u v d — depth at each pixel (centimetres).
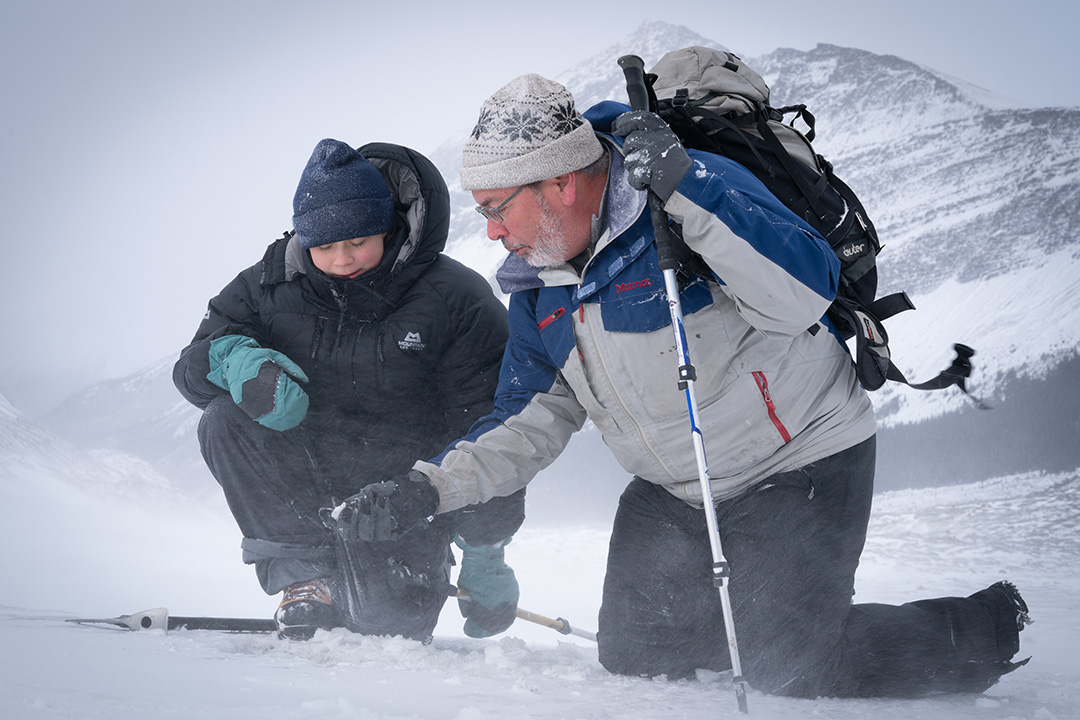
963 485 2023
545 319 245
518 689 196
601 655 253
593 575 1126
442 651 256
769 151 234
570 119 228
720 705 197
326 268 287
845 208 229
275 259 299
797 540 226
